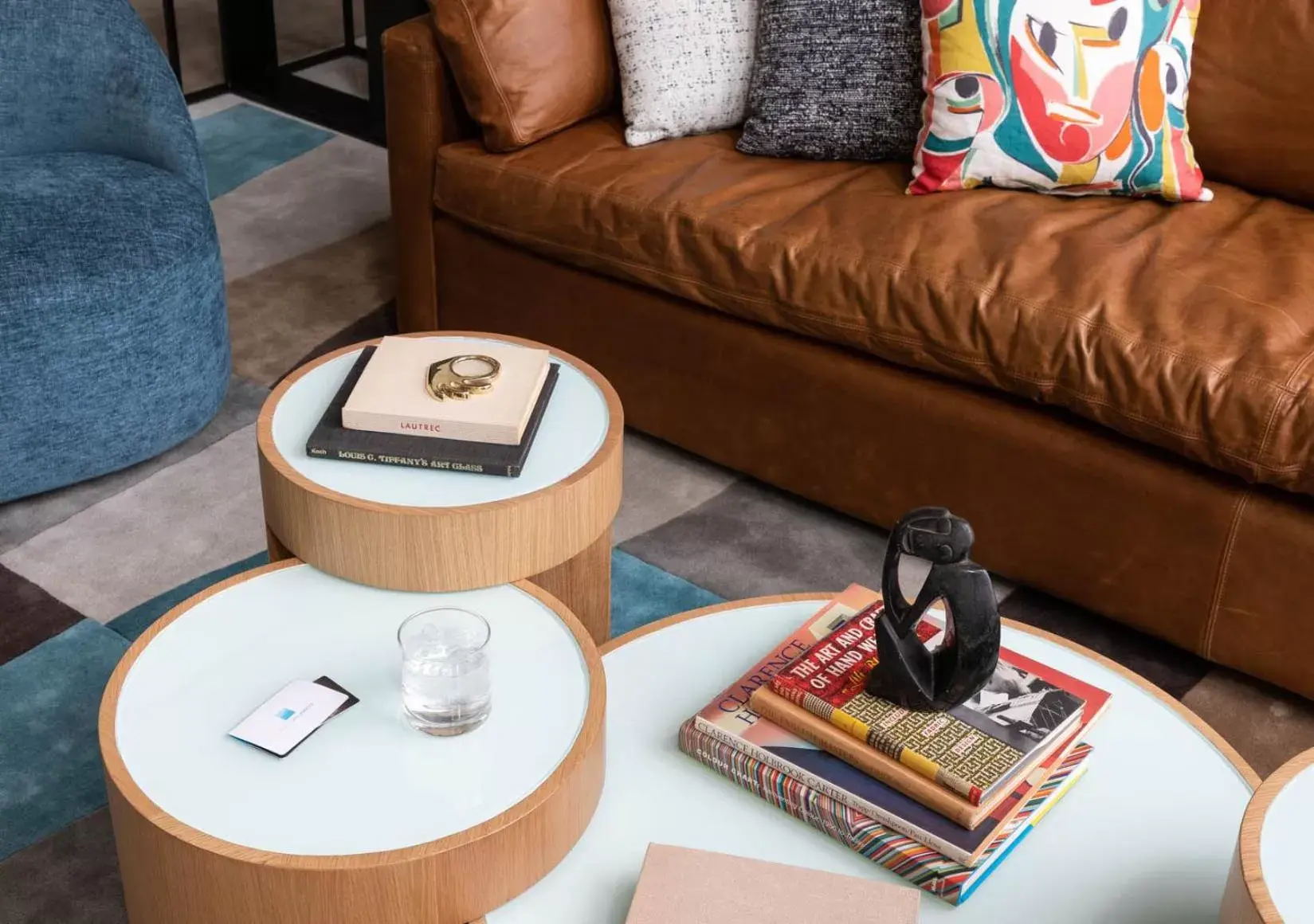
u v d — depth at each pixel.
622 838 1.24
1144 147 2.16
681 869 1.13
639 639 1.48
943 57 2.18
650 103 2.44
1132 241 2.04
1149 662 2.00
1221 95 2.26
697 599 2.08
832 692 1.29
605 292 2.38
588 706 1.29
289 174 3.58
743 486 2.39
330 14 3.88
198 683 1.30
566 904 1.17
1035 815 1.24
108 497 2.29
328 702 1.27
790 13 2.36
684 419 2.38
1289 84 2.20
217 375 2.42
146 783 1.18
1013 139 2.16
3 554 2.14
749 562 2.18
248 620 1.40
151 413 2.28
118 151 2.49
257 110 3.96
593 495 1.56
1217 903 1.18
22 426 2.14
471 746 1.24
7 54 2.43
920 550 1.20
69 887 1.55
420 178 2.58
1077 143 2.15
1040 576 2.06
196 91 4.02
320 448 1.54
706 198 2.23
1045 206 2.17
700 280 2.21
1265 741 1.86
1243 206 2.23
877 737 1.23
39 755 1.73
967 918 1.16
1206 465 1.86
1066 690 1.31
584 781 1.22
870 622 1.39
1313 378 1.73
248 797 1.17
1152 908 1.17
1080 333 1.87
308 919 1.12
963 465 2.06
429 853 1.12
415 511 1.43
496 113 2.43
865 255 2.05
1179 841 1.24
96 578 2.09
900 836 1.20
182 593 2.06
